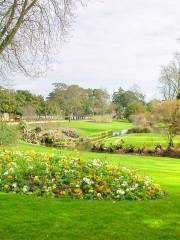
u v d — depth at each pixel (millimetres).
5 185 10508
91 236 7344
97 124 106062
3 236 7156
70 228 7742
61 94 121875
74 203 9633
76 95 124750
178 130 44031
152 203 10133
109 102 141625
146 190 11211
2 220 8031
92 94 138875
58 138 52125
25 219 8164
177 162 27750
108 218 8508
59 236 7270
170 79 69625
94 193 10461
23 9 12102
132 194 10664
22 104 90375
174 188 13062
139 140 53750
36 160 12930
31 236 7199
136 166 21625
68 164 12547
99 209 9203
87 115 137250
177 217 8875
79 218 8414
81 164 12734
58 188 10766
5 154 13094
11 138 28250
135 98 144750
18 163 12320
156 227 8078
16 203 9305
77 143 51812
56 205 9344
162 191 11852
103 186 10875
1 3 13000
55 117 113500
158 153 38250
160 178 15922
